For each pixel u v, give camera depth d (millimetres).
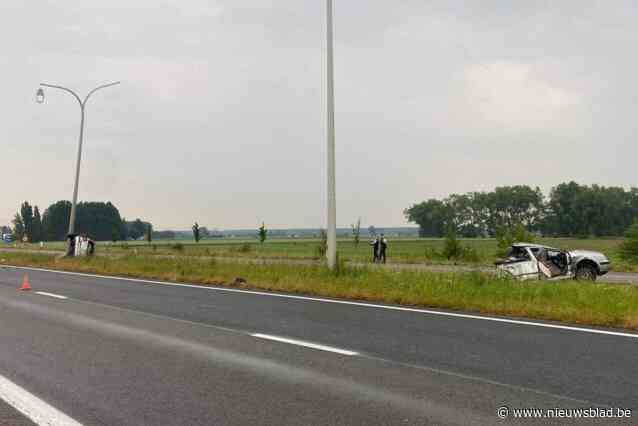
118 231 160250
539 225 146500
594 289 13031
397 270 18438
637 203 136625
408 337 9000
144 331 9812
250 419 5133
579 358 7434
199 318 11297
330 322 10609
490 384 6223
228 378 6570
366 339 8859
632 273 28219
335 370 6906
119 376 6695
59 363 7387
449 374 6668
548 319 10914
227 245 86062
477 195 153250
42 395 5953
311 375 6676
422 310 12227
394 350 8016
